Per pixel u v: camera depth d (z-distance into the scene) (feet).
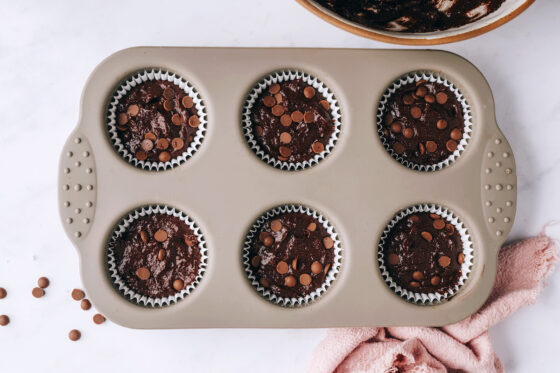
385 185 1.56
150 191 1.54
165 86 1.56
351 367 1.62
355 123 1.55
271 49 1.54
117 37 1.68
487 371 1.62
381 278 1.56
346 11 1.40
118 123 1.55
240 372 1.70
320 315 1.55
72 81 1.69
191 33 1.68
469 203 1.56
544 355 1.72
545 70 1.71
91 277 1.53
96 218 1.53
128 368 1.70
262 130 1.57
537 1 1.70
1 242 1.69
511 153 1.56
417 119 1.58
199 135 1.56
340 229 1.56
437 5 1.43
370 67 1.55
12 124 1.69
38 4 1.68
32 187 1.69
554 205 1.71
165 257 1.56
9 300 1.70
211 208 1.55
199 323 1.55
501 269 1.68
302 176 1.55
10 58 1.68
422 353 1.61
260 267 1.57
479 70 1.63
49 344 1.70
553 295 1.73
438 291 1.58
